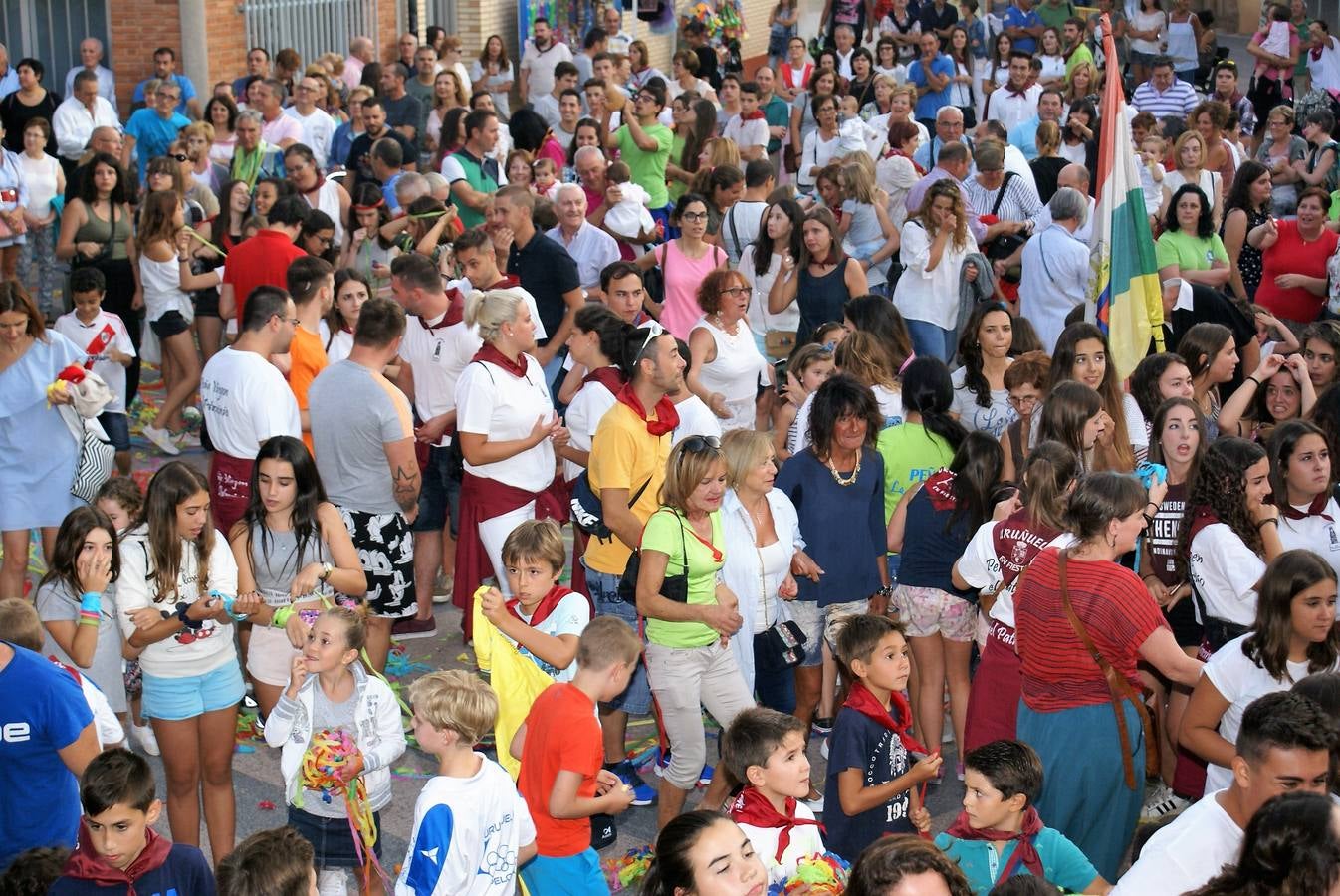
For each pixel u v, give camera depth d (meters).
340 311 18.08
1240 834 8.61
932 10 45.09
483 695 9.91
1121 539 10.86
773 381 19.50
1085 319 17.80
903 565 13.92
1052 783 11.03
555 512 15.80
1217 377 15.80
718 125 34.53
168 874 9.28
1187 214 22.38
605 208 25.27
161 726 11.92
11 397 15.52
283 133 29.84
